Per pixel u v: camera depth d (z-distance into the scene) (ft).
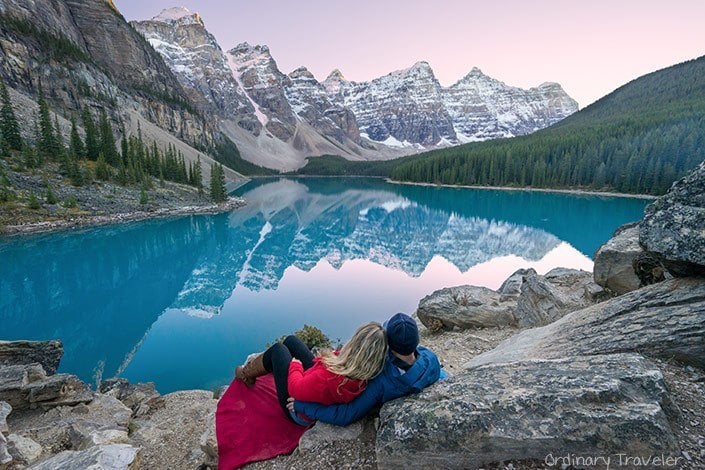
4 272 104.88
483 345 33.22
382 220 226.38
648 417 9.54
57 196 176.14
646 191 287.07
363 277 99.71
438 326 40.04
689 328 14.01
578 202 272.92
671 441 9.29
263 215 240.12
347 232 189.57
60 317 74.49
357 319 67.05
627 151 310.86
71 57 408.46
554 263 118.01
